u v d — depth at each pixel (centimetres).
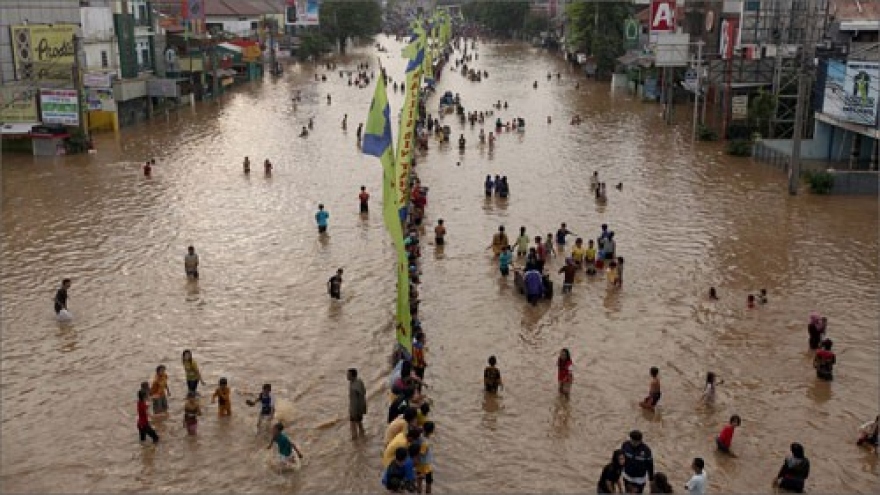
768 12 6291
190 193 4409
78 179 4722
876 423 1959
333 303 2866
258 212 4041
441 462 1897
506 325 2688
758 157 5312
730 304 2862
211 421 2069
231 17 12556
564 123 6956
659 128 6656
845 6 6319
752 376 2338
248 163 4897
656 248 3481
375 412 2117
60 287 2995
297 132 6419
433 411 2125
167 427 2044
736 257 3359
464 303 2875
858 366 2400
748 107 5884
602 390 2248
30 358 2422
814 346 2491
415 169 5053
